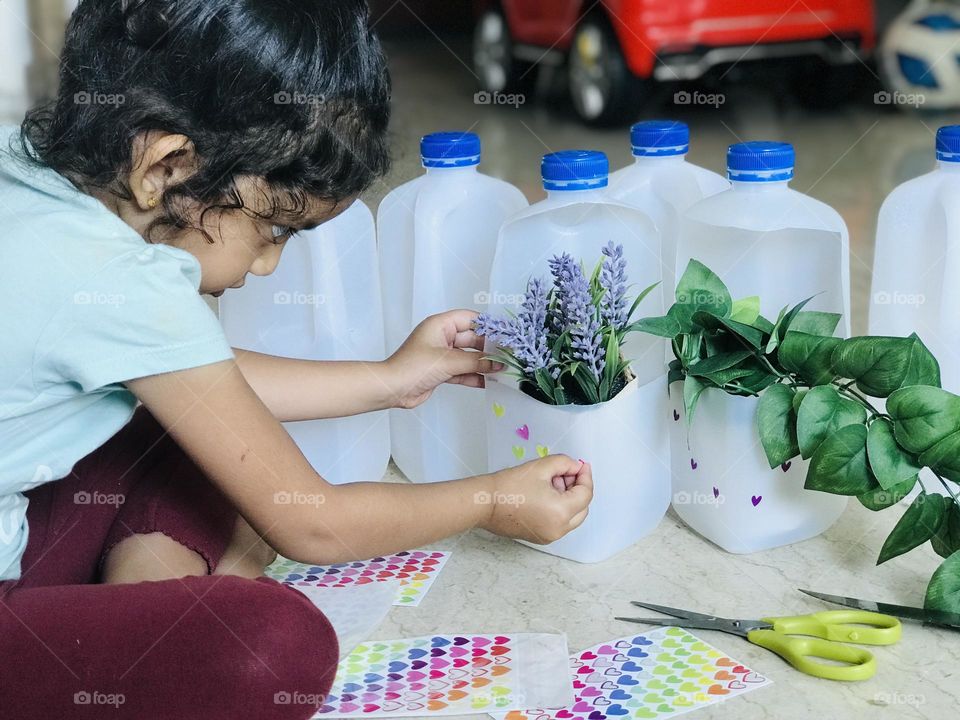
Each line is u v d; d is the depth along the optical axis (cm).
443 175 132
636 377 118
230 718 84
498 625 107
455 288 132
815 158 285
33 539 100
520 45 358
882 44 345
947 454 105
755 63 328
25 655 82
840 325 124
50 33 283
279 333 134
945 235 124
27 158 88
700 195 137
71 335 84
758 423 112
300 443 133
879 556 111
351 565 120
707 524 121
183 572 98
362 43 89
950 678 95
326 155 88
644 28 307
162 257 86
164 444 108
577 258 123
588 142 311
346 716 93
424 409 134
